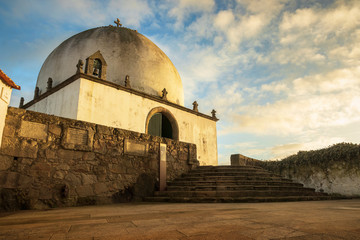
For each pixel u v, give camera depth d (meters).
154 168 10.84
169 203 8.06
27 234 2.83
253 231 2.66
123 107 15.92
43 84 18.28
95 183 8.62
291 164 17.33
